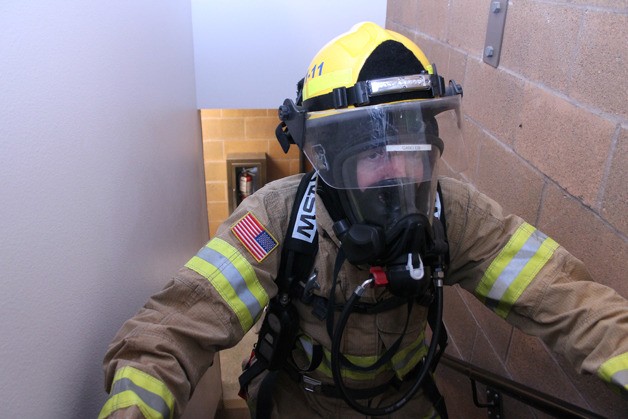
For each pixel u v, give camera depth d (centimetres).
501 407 155
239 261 99
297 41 234
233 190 454
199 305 96
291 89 241
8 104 73
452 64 192
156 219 153
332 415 118
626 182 98
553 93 124
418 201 95
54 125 86
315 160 99
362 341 107
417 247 91
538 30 130
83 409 98
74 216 93
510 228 108
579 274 102
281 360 109
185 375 92
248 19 229
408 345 111
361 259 92
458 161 112
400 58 97
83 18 100
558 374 125
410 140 93
